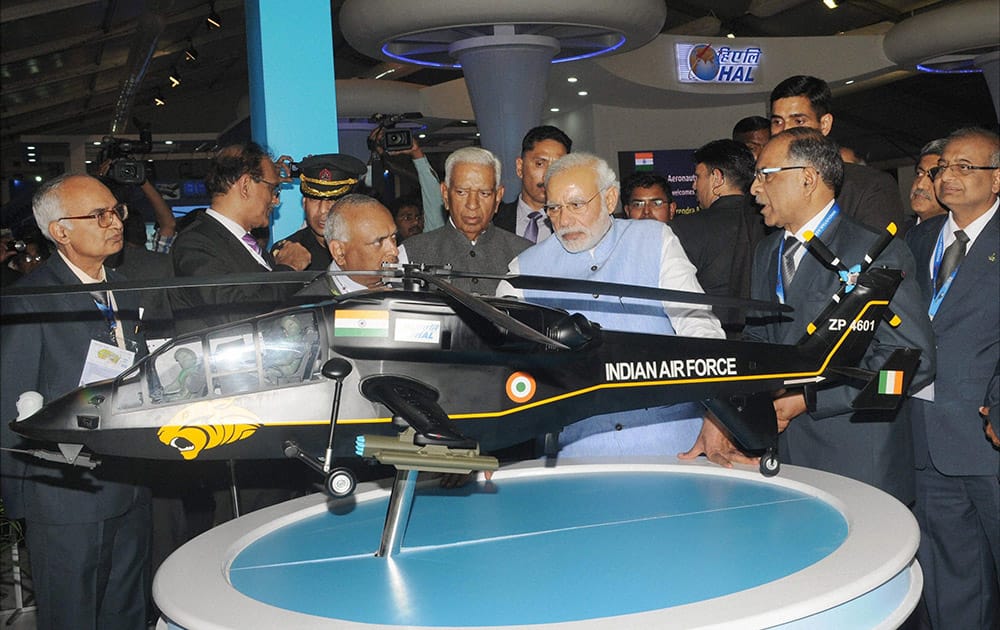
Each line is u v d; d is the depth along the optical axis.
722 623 1.61
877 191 3.72
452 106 14.48
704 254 4.33
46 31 13.66
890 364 2.87
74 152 17.72
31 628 4.54
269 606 1.80
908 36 13.23
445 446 1.95
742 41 14.07
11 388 2.98
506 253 4.08
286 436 2.38
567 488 2.79
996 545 3.49
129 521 3.24
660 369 2.63
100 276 3.22
